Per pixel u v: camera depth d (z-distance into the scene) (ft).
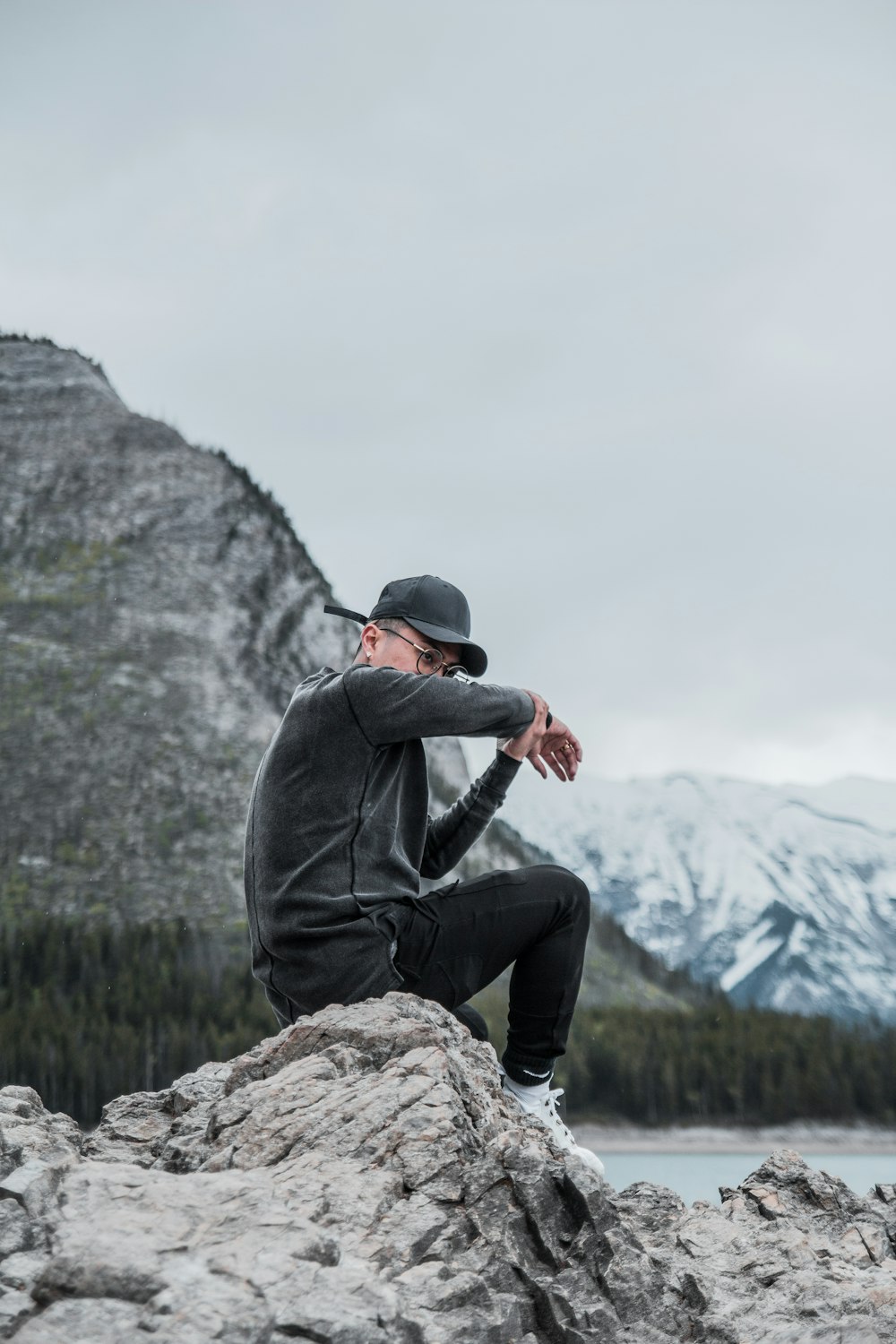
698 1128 491.31
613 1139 472.03
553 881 15.58
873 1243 14.53
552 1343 10.11
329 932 14.33
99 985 586.86
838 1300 11.60
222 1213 9.82
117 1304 8.50
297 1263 9.08
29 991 566.77
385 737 14.75
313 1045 13.57
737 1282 12.37
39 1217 9.84
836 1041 549.13
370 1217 10.67
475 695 15.24
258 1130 12.10
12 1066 472.03
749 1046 536.83
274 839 14.74
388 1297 8.91
